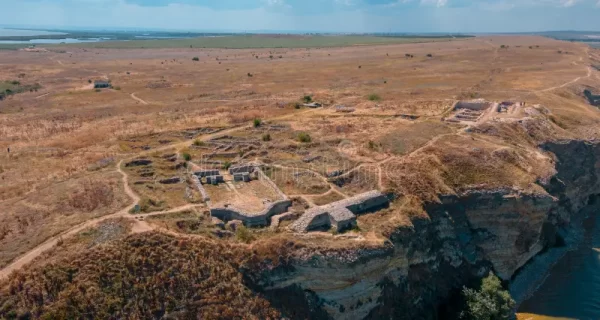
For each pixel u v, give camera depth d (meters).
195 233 49.47
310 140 84.44
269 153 78.19
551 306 58.44
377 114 105.12
